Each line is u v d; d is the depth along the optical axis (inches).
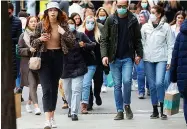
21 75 988.6
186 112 790.5
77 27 1000.2
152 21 900.0
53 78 802.8
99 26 1002.1
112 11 1307.8
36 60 786.8
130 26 874.1
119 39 874.1
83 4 1357.0
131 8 1291.8
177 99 828.6
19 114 690.8
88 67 953.5
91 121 890.1
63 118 919.0
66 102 1012.5
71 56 886.4
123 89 885.2
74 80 890.1
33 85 948.6
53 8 786.8
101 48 880.3
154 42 895.1
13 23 1020.5
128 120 893.8
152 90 905.5
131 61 877.8
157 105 909.8
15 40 1022.4
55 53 796.6
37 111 944.9
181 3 1427.2
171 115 890.7
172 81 796.0
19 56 994.7
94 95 1021.8
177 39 777.6
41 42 788.0
